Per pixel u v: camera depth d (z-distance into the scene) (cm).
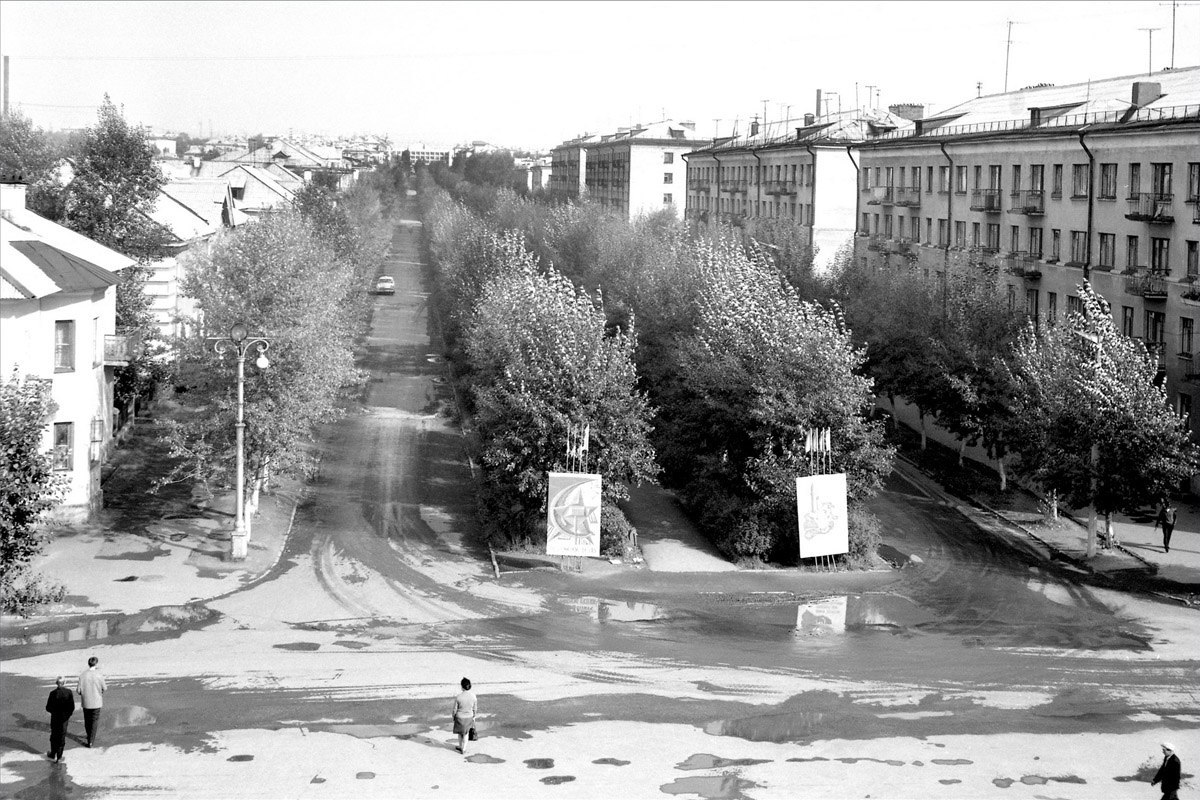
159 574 4266
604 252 8625
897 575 4612
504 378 4959
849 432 4734
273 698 3097
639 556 4794
